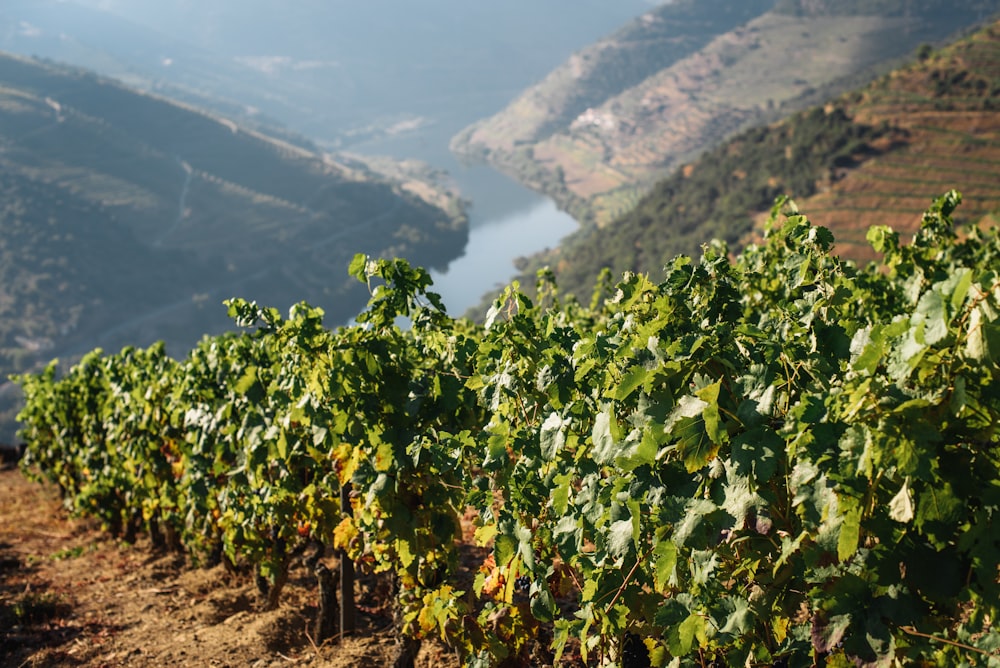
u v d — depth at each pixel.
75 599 6.68
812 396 2.17
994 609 1.92
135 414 7.86
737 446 2.26
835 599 2.08
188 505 6.77
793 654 2.32
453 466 3.77
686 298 3.36
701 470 2.47
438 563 4.22
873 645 2.01
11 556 8.59
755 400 2.31
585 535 2.98
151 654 5.24
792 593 2.39
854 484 1.99
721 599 2.46
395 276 4.22
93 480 9.33
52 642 5.71
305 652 5.00
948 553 1.98
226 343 7.10
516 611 3.61
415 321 4.29
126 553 8.45
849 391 2.07
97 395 9.43
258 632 5.25
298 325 4.47
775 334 3.19
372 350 4.19
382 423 4.15
